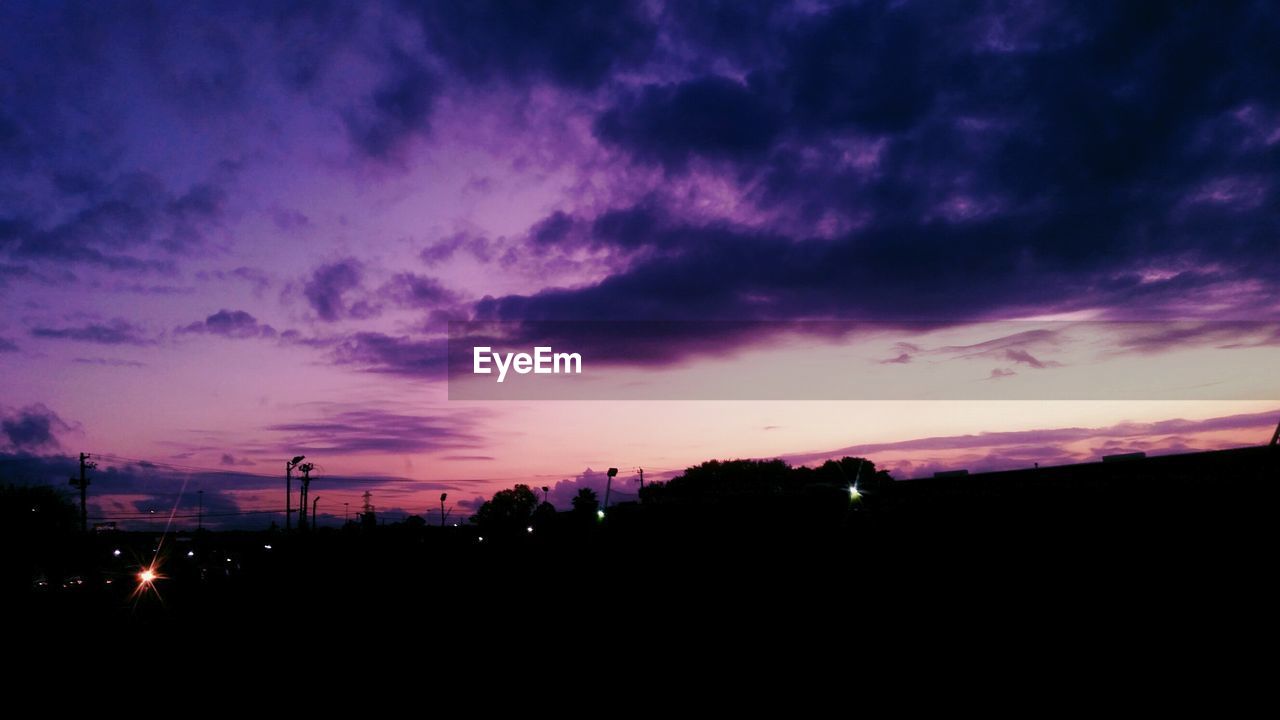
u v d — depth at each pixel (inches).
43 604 1093.8
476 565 1416.1
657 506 1384.1
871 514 849.5
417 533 2566.4
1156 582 406.6
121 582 1584.6
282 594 1148.5
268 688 399.2
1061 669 314.3
